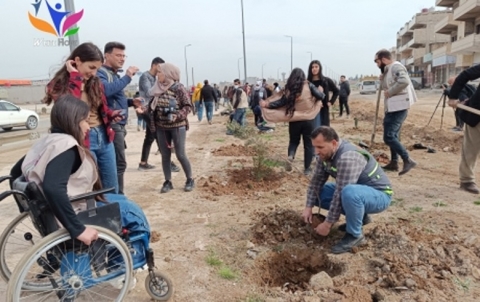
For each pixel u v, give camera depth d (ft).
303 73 21.18
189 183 20.15
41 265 9.22
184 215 16.66
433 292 10.37
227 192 19.70
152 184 21.80
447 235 13.48
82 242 8.82
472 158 18.12
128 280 9.35
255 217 15.97
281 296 10.59
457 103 17.57
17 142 42.14
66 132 8.77
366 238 13.51
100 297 10.46
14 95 179.22
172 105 18.80
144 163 25.81
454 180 20.52
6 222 16.11
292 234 14.17
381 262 11.75
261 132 41.70
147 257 10.02
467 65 147.95
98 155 13.43
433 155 27.04
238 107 43.52
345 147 13.05
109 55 15.07
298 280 12.46
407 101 20.31
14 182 8.57
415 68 245.86
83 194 8.71
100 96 12.65
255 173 21.71
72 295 9.11
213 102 55.67
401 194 18.26
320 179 14.01
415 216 15.37
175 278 11.54
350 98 138.31
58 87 11.47
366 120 52.47
